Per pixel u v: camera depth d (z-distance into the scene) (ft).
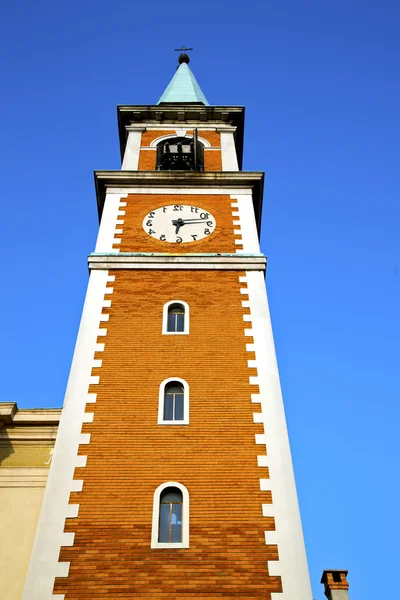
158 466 61.72
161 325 76.23
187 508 58.59
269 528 57.36
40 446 67.62
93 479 60.49
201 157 110.22
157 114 120.06
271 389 69.21
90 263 84.99
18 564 58.03
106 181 99.86
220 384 69.62
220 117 121.19
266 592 53.26
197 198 98.12
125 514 57.93
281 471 61.67
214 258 86.07
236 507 58.80
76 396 67.82
